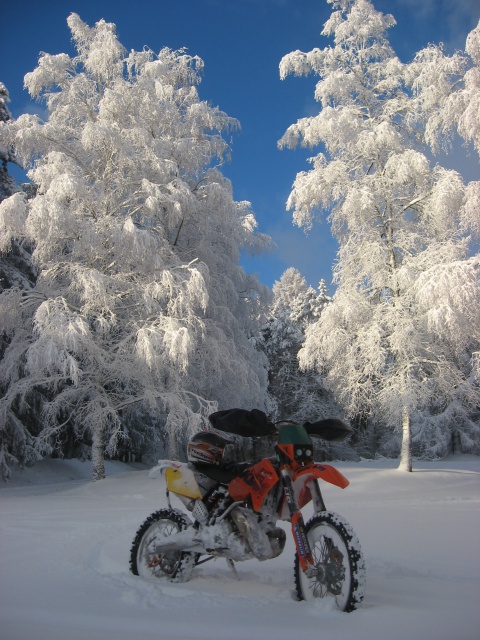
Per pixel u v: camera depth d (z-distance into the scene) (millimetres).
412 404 20109
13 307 19250
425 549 5977
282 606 3785
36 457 23891
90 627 3242
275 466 4254
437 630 3123
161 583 4480
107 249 20219
